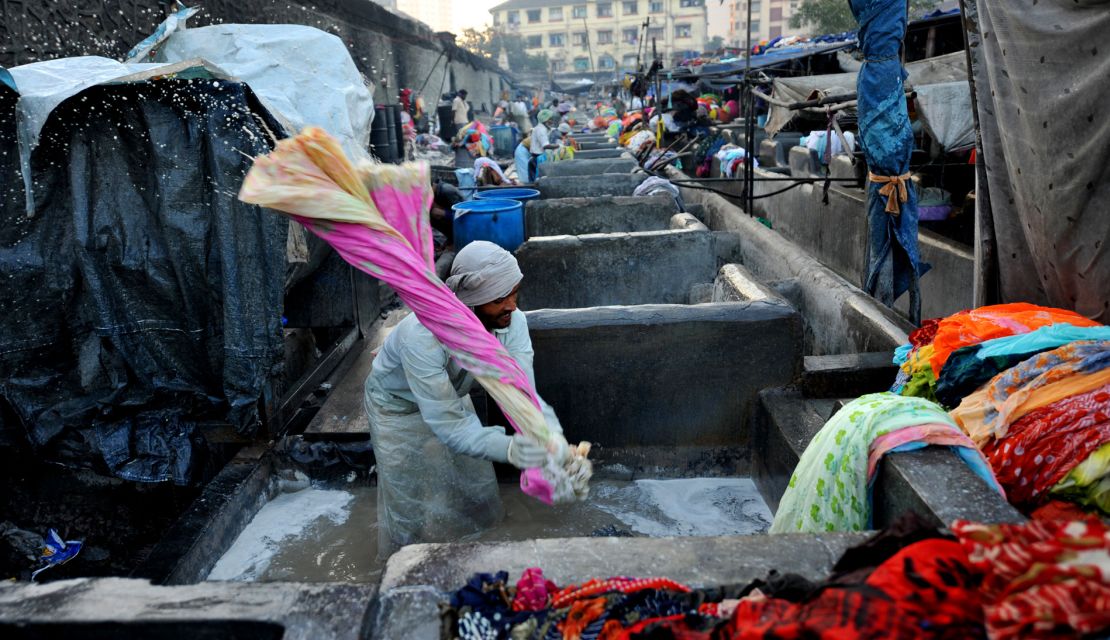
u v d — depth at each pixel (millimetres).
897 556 1440
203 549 3086
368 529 3438
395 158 9555
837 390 3688
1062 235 3283
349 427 3895
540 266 5691
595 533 3320
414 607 1732
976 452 2334
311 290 5207
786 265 5359
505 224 6832
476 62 32344
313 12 12828
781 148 13188
